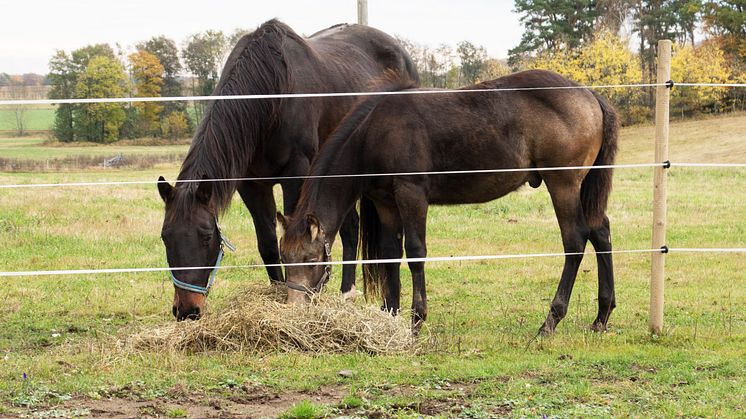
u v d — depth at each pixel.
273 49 6.58
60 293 7.62
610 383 4.55
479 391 4.36
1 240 10.84
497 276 8.98
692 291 7.97
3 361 4.96
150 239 11.23
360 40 8.72
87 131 45.00
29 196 14.80
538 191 18.75
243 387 4.43
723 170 23.44
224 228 12.30
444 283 8.58
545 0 51.72
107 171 27.73
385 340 5.44
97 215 13.18
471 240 11.67
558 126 6.07
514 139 6.10
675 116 43.44
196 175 5.64
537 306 7.33
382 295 6.37
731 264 9.77
